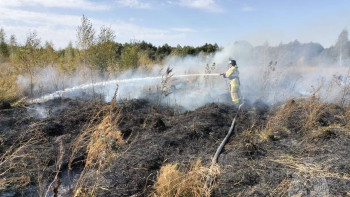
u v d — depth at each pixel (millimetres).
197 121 7348
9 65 13719
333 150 5402
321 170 4504
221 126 7238
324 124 7020
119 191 4137
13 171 4883
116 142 5781
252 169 4672
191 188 3910
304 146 5824
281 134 6703
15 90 10406
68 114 7707
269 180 4316
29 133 6402
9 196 4262
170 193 3926
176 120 7762
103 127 3859
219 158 5281
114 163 4953
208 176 4164
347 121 7180
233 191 4094
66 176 4852
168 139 6156
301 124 7098
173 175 4102
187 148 5926
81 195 3793
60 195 4219
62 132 6762
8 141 6043
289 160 5082
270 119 7516
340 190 3859
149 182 4461
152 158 5145
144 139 6227
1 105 8617
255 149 5520
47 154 5441
